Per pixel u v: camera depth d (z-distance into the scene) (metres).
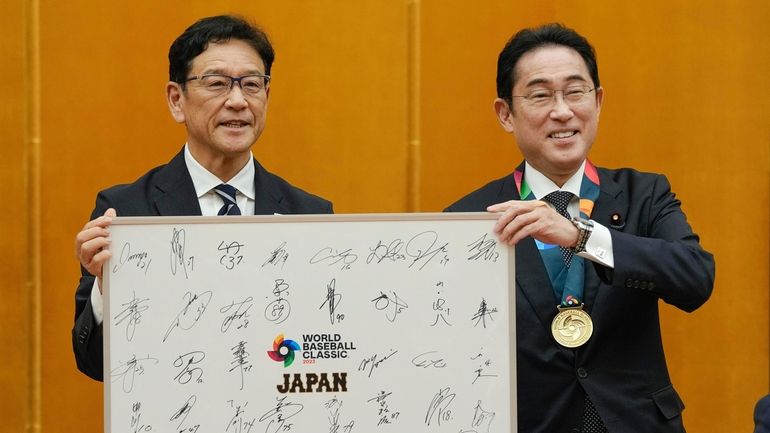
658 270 6.32
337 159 9.47
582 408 6.59
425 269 6.07
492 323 6.07
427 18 9.53
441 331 6.05
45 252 9.34
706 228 9.53
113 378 5.95
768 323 9.55
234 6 9.43
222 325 6.00
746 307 9.55
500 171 9.52
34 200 9.33
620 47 9.55
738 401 9.55
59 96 9.32
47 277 9.34
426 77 9.52
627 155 9.51
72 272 9.36
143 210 6.89
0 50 9.34
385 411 6.01
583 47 7.00
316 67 9.48
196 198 6.98
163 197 6.95
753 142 9.53
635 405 6.54
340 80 9.49
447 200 9.51
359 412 6.01
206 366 5.98
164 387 5.96
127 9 9.37
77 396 9.37
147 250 6.01
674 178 9.52
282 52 9.45
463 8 9.55
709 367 9.57
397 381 6.03
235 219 6.04
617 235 6.35
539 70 6.85
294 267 6.05
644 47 9.54
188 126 7.00
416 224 6.09
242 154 7.03
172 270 6.01
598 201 6.97
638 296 6.69
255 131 6.95
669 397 6.71
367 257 6.07
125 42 9.36
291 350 6.01
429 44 9.53
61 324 9.34
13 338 9.32
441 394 6.03
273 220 6.05
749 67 9.53
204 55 6.84
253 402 5.98
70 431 9.36
